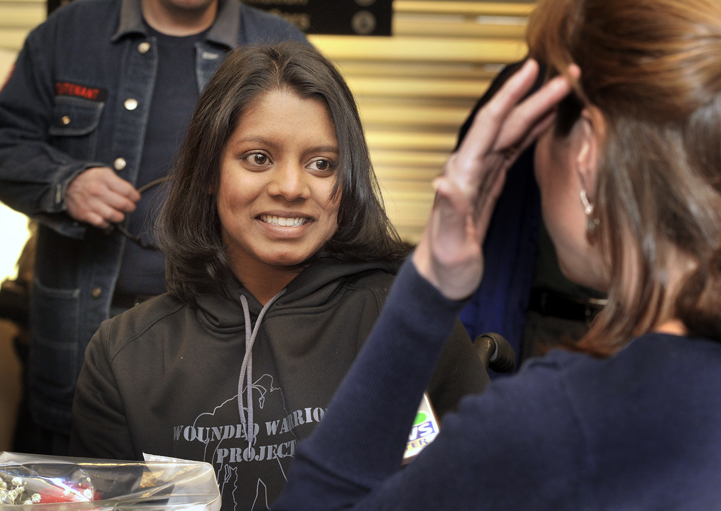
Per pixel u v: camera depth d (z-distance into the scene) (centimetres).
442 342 55
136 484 78
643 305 51
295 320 94
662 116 48
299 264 96
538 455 48
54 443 179
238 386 91
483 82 347
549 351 56
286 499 56
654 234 49
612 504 48
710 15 49
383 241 102
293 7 316
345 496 54
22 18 322
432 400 91
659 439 47
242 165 89
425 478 50
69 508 73
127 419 92
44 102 173
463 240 53
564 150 55
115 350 95
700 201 48
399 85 348
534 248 177
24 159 163
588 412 48
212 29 170
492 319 174
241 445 90
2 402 215
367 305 97
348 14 319
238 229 91
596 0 53
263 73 89
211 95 92
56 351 171
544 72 66
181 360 93
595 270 57
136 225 165
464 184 52
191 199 95
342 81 93
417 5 333
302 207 89
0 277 270
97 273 166
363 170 95
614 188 50
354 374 56
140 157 168
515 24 338
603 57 51
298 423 88
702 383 48
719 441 47
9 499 76
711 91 47
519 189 173
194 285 96
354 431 55
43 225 173
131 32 168
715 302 48
